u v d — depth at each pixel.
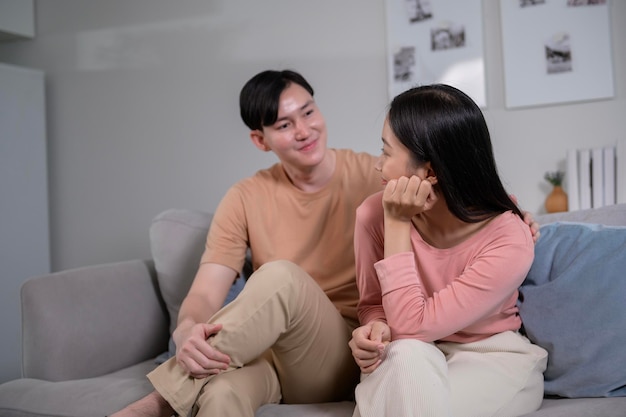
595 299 1.44
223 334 1.38
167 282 2.17
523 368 1.38
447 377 1.25
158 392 1.41
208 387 1.35
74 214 3.50
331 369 1.53
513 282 1.34
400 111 1.38
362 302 1.56
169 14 3.29
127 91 3.38
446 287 1.36
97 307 2.02
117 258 3.42
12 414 1.74
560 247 1.56
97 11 3.44
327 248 1.87
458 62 2.79
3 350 3.20
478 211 1.40
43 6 3.55
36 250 3.39
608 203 2.44
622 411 1.27
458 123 1.34
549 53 2.67
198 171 3.25
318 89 3.03
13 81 3.31
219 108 3.20
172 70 3.29
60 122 3.52
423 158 1.35
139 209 3.37
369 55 2.94
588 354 1.42
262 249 1.89
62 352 1.90
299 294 1.43
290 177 1.93
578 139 2.65
